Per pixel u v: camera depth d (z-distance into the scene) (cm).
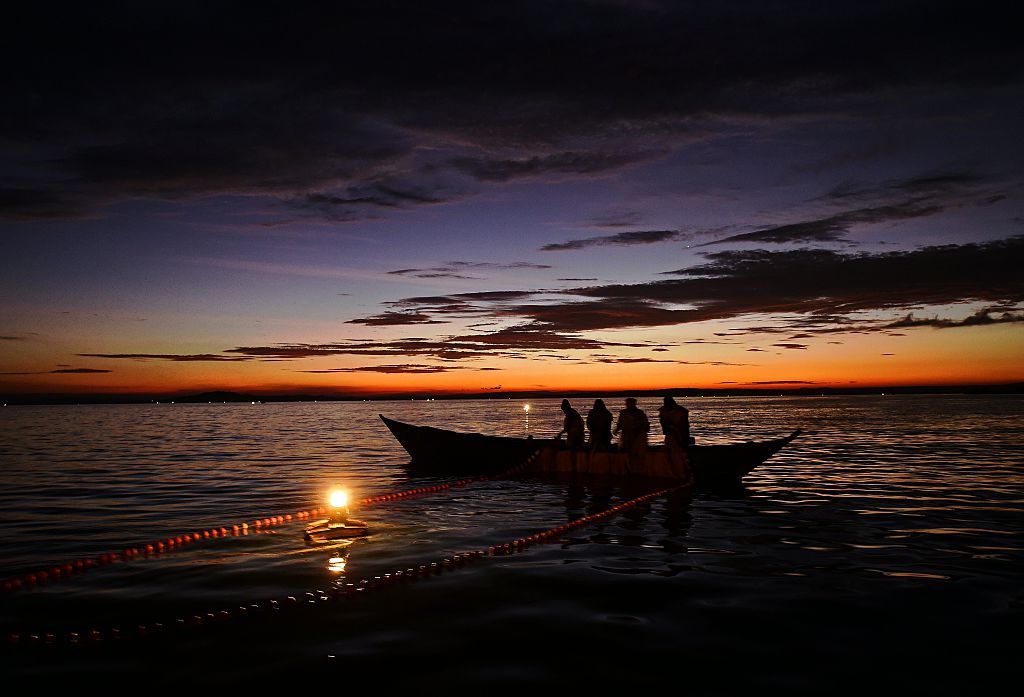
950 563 917
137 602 766
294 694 524
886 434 3716
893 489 1622
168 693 529
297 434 4506
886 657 592
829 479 1814
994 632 650
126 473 2089
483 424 5647
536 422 5991
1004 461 2250
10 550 1030
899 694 520
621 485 1738
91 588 824
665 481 1722
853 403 14025
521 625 677
